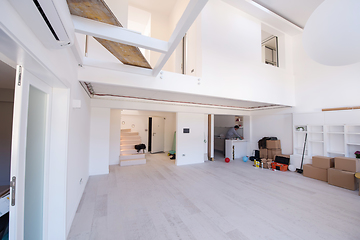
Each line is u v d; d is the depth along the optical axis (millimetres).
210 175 4613
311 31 2236
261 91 4738
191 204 2869
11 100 3219
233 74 4270
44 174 1785
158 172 4852
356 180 3727
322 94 4918
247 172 4969
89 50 3641
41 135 1717
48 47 1298
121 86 3107
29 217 1478
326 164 4145
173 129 8898
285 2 4621
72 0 1227
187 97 4590
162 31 6180
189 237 2018
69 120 2076
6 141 3264
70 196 2205
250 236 2039
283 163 5363
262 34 6363
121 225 2250
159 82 3318
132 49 2049
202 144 6270
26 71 1300
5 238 1752
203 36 3900
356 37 1892
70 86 2098
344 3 1855
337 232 2131
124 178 4266
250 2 4316
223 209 2703
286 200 3057
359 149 4141
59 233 1896
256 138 7098
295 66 5586
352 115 4238
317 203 2941
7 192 1851
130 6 5695
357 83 4254
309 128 5195
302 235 2066
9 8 825
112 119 5922
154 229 2170
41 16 927
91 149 4539
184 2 4953
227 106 6551
